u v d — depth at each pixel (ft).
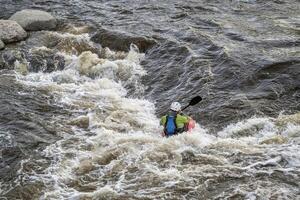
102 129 63.62
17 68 84.99
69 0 112.78
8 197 50.19
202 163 53.83
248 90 70.69
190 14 101.60
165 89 75.36
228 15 101.14
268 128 61.31
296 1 111.65
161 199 48.37
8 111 67.21
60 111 68.95
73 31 95.66
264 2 110.52
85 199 49.14
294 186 49.06
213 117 65.67
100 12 104.27
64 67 85.35
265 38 87.15
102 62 83.61
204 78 74.38
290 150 55.21
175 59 81.46
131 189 50.24
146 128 64.54
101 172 53.62
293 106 65.98
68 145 59.72
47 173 53.83
